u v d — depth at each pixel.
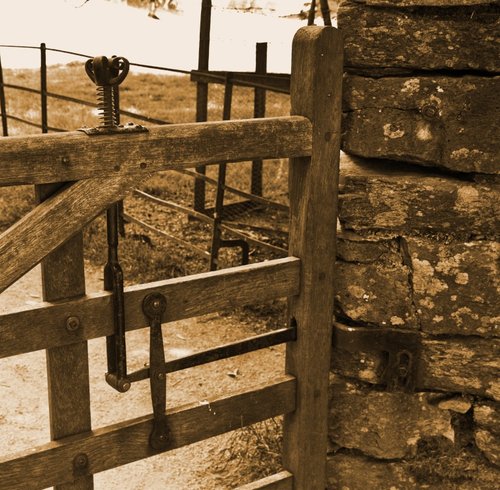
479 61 2.63
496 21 2.59
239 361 4.62
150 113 11.22
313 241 2.77
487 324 2.85
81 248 2.33
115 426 2.52
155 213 7.00
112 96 2.27
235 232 5.32
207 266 5.86
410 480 3.07
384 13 2.65
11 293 5.53
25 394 4.23
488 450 2.98
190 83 14.62
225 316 5.20
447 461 3.04
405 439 3.02
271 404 2.86
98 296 2.38
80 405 2.44
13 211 7.02
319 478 3.06
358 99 2.74
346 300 2.91
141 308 2.47
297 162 2.73
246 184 7.93
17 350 2.27
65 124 10.64
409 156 2.75
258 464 3.61
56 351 2.36
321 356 2.91
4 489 2.34
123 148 2.30
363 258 2.85
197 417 2.68
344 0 2.71
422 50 2.65
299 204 2.75
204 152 2.46
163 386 2.56
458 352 2.89
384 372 2.94
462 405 2.97
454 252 2.79
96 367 4.54
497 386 2.91
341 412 3.04
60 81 14.81
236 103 11.91
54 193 2.26
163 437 2.60
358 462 3.09
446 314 2.85
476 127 2.68
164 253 6.02
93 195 2.28
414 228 2.80
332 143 2.71
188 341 4.86
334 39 2.61
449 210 2.76
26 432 3.87
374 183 2.77
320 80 2.62
